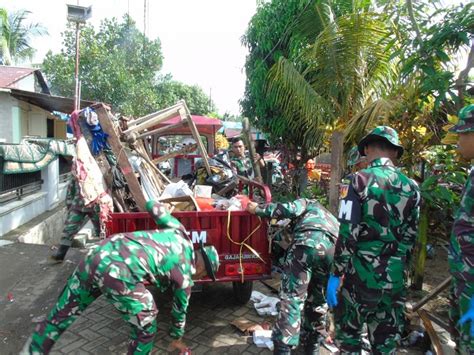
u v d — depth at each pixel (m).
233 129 18.59
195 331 3.45
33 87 16.22
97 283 2.24
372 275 2.27
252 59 8.77
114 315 3.70
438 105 3.43
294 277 2.80
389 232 2.25
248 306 3.96
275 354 2.73
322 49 5.55
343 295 2.44
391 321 2.36
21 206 6.96
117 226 3.27
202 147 5.04
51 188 8.57
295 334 2.70
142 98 19.62
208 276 3.33
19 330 3.41
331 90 5.68
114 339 3.26
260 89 8.10
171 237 2.49
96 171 3.42
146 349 2.33
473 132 2.07
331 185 4.30
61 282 4.50
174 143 10.27
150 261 2.32
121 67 19.30
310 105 5.59
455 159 3.71
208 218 3.38
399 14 4.26
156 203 2.62
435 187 3.69
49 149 8.30
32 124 13.95
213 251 3.11
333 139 4.30
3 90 10.96
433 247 5.47
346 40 5.37
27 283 4.46
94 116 3.44
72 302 2.32
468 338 2.09
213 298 4.15
